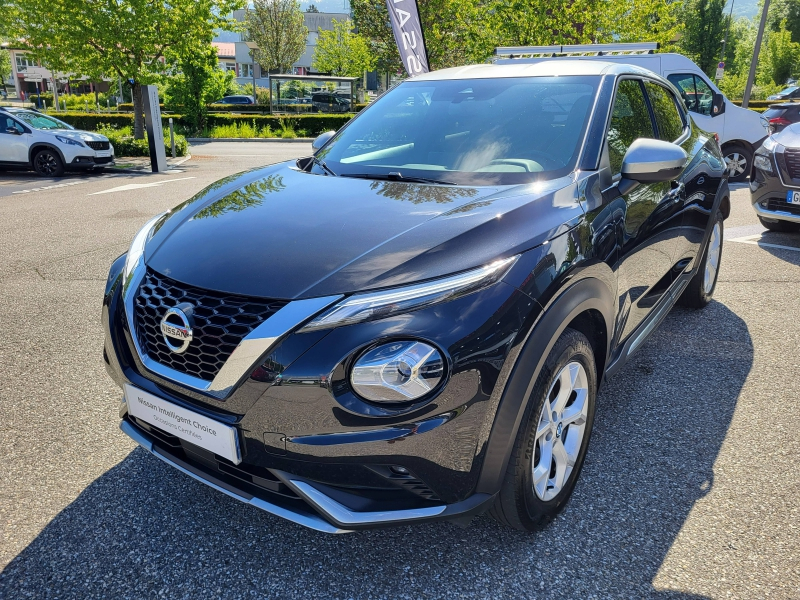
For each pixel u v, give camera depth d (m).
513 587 2.04
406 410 1.78
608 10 16.05
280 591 2.03
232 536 2.28
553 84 3.04
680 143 3.62
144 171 14.03
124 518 2.36
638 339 3.08
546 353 1.97
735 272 5.55
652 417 3.13
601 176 2.56
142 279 2.19
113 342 2.24
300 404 1.79
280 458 1.86
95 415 3.10
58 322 4.32
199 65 24.81
